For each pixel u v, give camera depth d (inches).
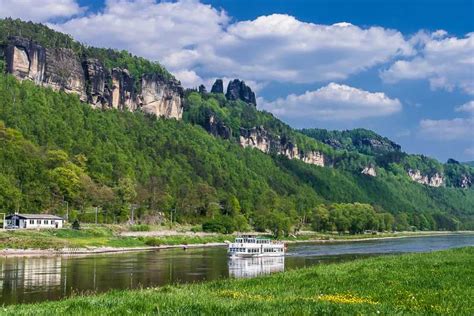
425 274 2269.9
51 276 3378.4
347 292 1800.0
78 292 2726.4
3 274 3452.3
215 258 5172.2
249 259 5123.0
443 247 7544.3
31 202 7475.4
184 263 4569.4
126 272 3718.0
